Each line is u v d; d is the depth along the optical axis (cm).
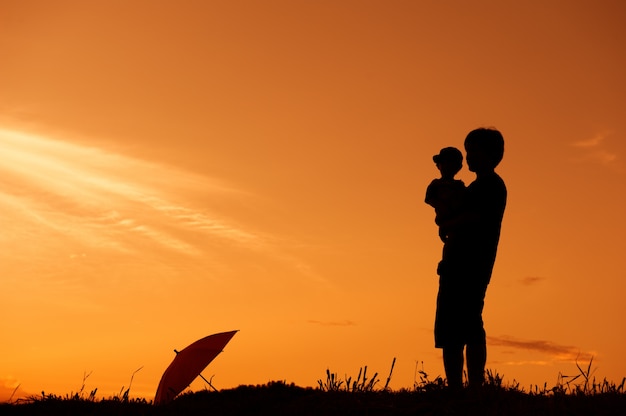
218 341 852
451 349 710
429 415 658
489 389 701
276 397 760
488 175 719
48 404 786
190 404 769
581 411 643
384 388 754
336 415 682
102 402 793
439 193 732
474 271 707
